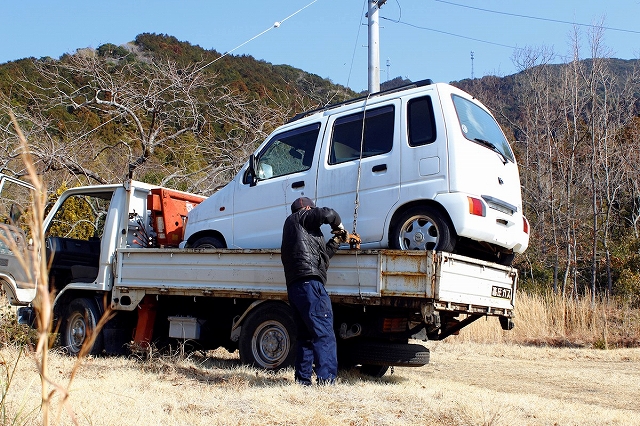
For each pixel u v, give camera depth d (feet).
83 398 16.20
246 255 23.44
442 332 24.09
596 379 29.73
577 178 86.63
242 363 23.25
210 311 26.43
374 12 43.88
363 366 25.25
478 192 21.20
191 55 118.52
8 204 28.19
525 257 85.81
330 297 21.12
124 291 27.07
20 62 85.97
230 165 60.90
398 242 21.38
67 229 42.37
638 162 90.48
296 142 24.99
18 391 16.46
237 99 64.90
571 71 84.94
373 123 22.88
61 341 28.81
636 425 17.19
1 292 30.48
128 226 28.43
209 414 15.43
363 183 22.34
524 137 106.32
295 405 16.40
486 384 27.53
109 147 59.72
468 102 23.04
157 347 27.86
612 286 76.95
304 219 20.01
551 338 48.49
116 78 61.77
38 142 55.62
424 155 21.22
